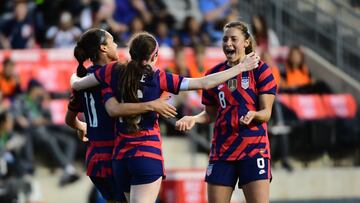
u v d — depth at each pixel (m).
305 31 55.84
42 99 46.94
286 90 49.97
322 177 48.88
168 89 23.69
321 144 50.59
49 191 45.88
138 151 23.59
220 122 25.78
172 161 47.69
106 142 24.48
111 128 24.44
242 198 44.16
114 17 53.00
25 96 46.72
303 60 50.75
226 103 25.73
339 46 55.09
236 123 25.52
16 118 45.84
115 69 23.72
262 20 50.00
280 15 55.25
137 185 23.67
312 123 50.25
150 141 23.72
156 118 23.94
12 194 44.28
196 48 47.91
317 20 56.31
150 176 23.58
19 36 51.53
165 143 47.91
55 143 46.47
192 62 47.69
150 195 23.61
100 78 23.86
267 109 25.30
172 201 41.16
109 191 25.19
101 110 24.38
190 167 47.72
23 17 51.84
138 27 51.66
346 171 49.34
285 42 55.03
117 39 49.78
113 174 24.38
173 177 41.22
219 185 25.83
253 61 23.83
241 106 25.59
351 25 57.19
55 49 50.84
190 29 52.38
